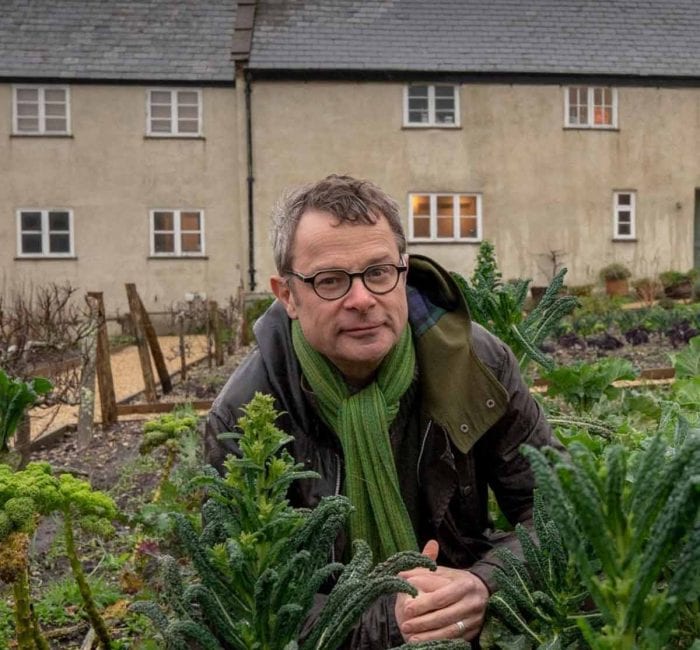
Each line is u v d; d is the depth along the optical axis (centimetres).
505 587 130
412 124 2067
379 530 176
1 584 335
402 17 2197
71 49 2073
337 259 170
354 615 116
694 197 2159
